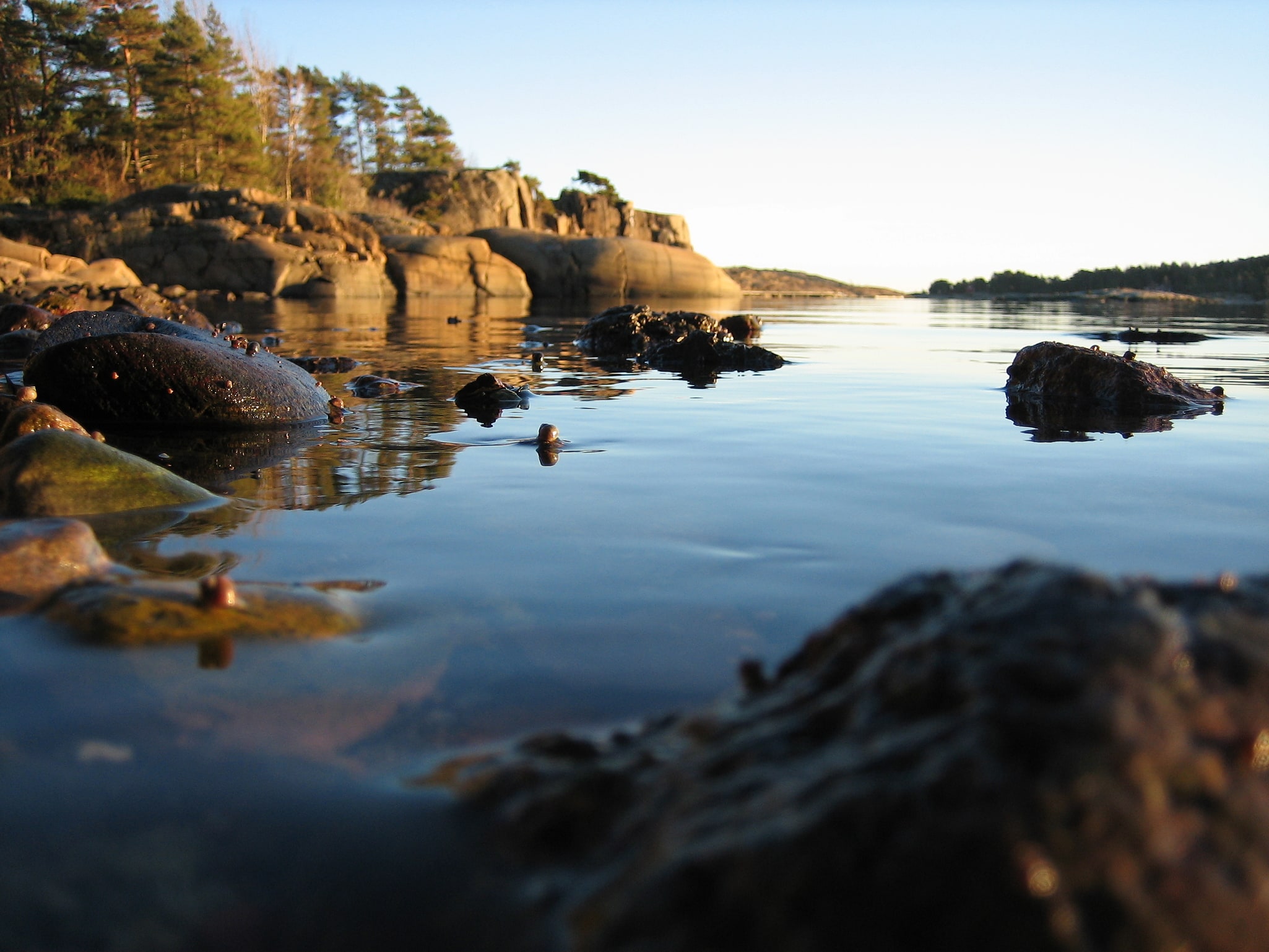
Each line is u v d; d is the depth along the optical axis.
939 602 1.50
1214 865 1.11
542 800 1.47
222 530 3.38
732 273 129.88
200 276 36.44
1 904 1.30
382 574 2.87
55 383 6.06
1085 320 25.33
